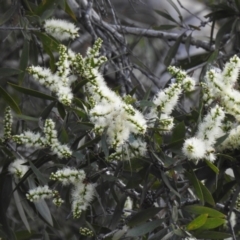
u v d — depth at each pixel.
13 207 7.64
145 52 9.63
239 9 7.38
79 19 7.49
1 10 7.93
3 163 5.97
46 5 6.35
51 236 6.94
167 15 7.88
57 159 5.37
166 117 5.04
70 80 5.41
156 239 4.97
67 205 5.85
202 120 5.19
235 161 5.25
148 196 5.44
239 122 5.12
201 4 10.77
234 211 5.72
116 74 7.30
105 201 5.57
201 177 5.33
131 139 4.91
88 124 5.08
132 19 9.82
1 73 5.81
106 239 5.41
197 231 4.90
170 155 5.37
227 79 4.98
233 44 7.67
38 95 5.43
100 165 5.26
